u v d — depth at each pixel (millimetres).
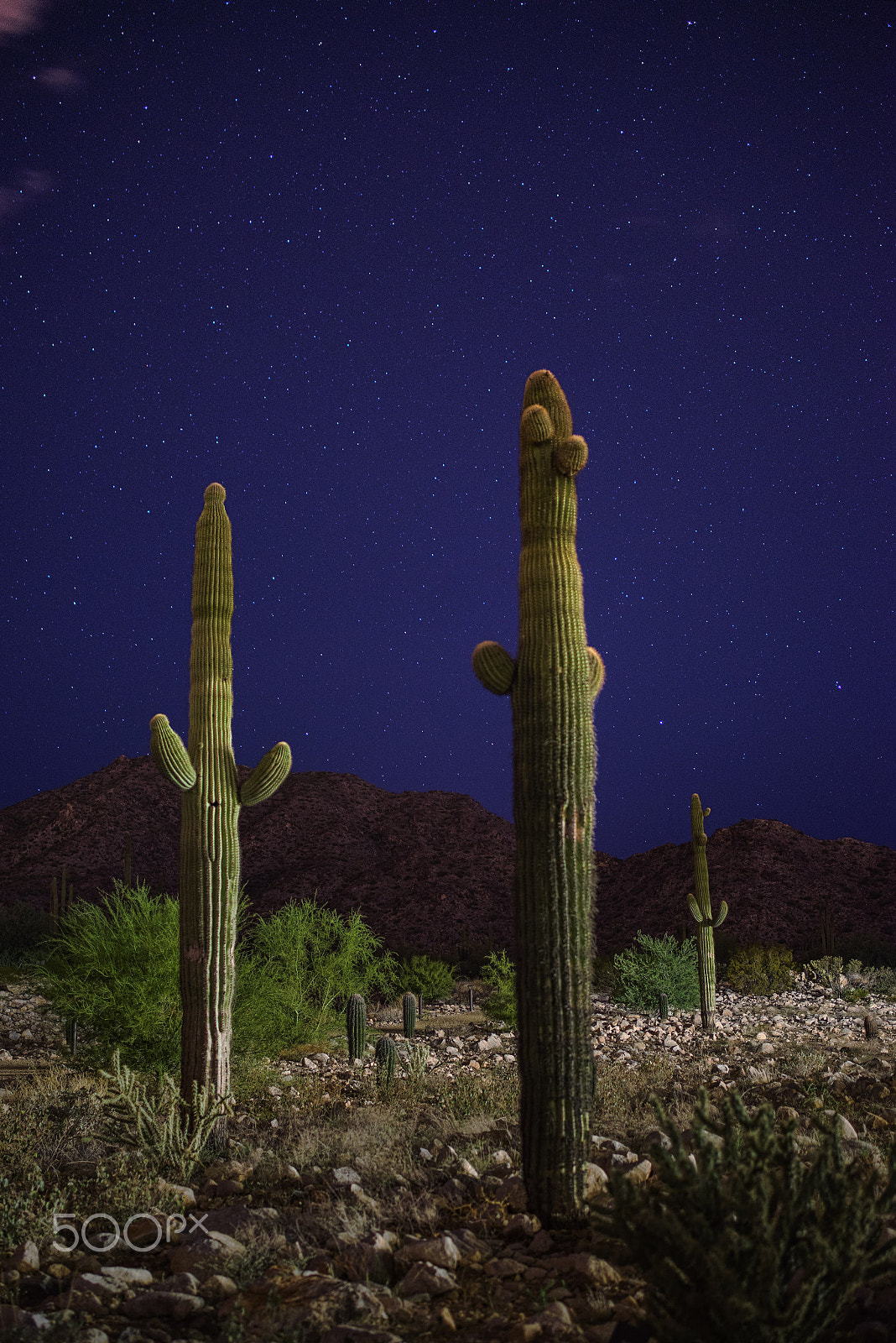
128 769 70562
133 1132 7203
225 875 7395
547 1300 4043
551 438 5742
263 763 7523
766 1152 3553
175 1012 10938
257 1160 6875
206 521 8039
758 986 27547
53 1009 12148
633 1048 14945
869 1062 12203
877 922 46469
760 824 57656
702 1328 3166
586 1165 5039
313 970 15930
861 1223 3322
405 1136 7531
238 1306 4039
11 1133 7758
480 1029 19750
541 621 5469
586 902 5207
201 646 7742
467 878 57688
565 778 5254
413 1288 4242
